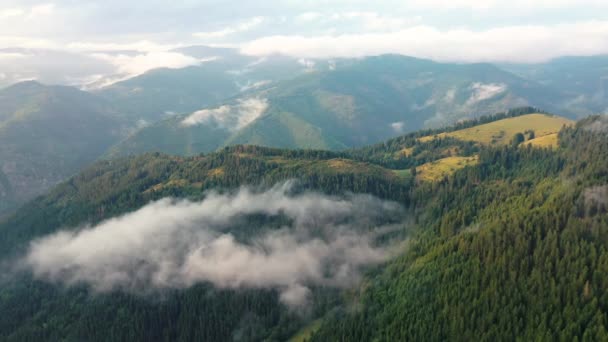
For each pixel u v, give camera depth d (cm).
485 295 16662
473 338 15350
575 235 17800
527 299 15875
